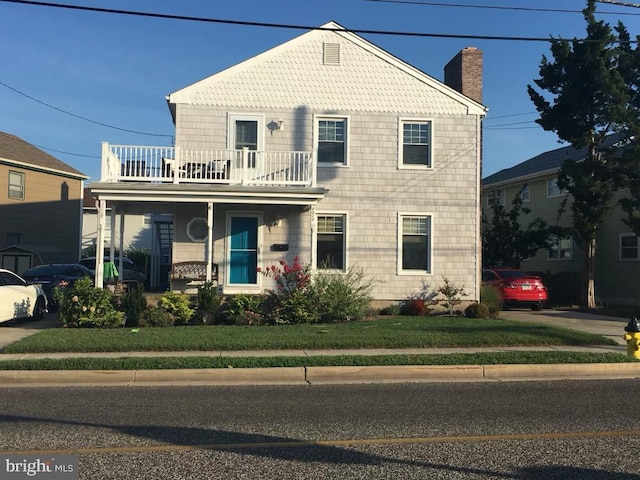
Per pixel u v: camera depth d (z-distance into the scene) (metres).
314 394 7.89
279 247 16.67
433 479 4.50
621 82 19.19
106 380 8.87
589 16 19.55
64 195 29.92
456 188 17.50
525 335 12.06
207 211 16.22
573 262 26.56
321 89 17.14
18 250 25.97
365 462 4.91
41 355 10.15
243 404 7.21
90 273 19.12
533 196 29.47
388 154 17.30
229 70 16.84
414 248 17.41
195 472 4.64
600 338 11.98
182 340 11.12
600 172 20.38
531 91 21.61
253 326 13.55
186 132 16.58
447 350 10.95
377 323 14.16
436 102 17.53
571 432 5.89
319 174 17.02
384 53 17.34
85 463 4.86
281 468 4.75
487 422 6.32
